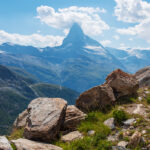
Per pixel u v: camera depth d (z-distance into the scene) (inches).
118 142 426.0
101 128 515.2
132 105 692.1
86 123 575.5
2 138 398.6
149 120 526.9
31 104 621.0
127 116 565.9
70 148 430.3
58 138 514.0
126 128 503.8
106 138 464.8
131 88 797.2
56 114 534.6
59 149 429.4
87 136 485.7
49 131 476.1
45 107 571.5
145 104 703.7
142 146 393.1
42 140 478.6
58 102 614.9
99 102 719.7
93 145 434.6
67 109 640.4
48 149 417.1
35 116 526.0
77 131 546.0
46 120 505.7
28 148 398.9
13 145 401.1
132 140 409.1
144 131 448.1
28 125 514.3
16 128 754.8
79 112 636.1
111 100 713.6
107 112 666.8
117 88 794.8
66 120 578.6
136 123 504.7
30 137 474.0
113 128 514.6
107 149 409.7
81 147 430.0
